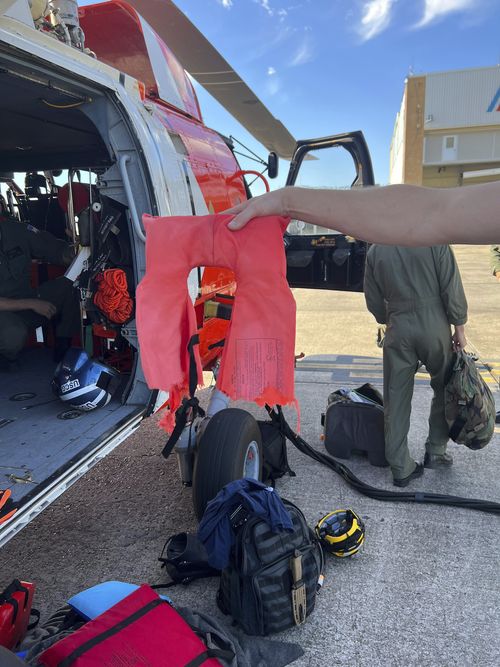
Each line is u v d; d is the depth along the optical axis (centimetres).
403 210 83
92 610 178
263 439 322
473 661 200
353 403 366
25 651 168
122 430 235
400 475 329
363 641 211
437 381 334
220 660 167
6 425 244
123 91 245
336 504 313
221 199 366
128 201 234
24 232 354
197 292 303
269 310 128
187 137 337
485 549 267
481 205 76
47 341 424
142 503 322
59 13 231
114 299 239
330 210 90
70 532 292
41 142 383
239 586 208
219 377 132
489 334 729
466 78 2827
